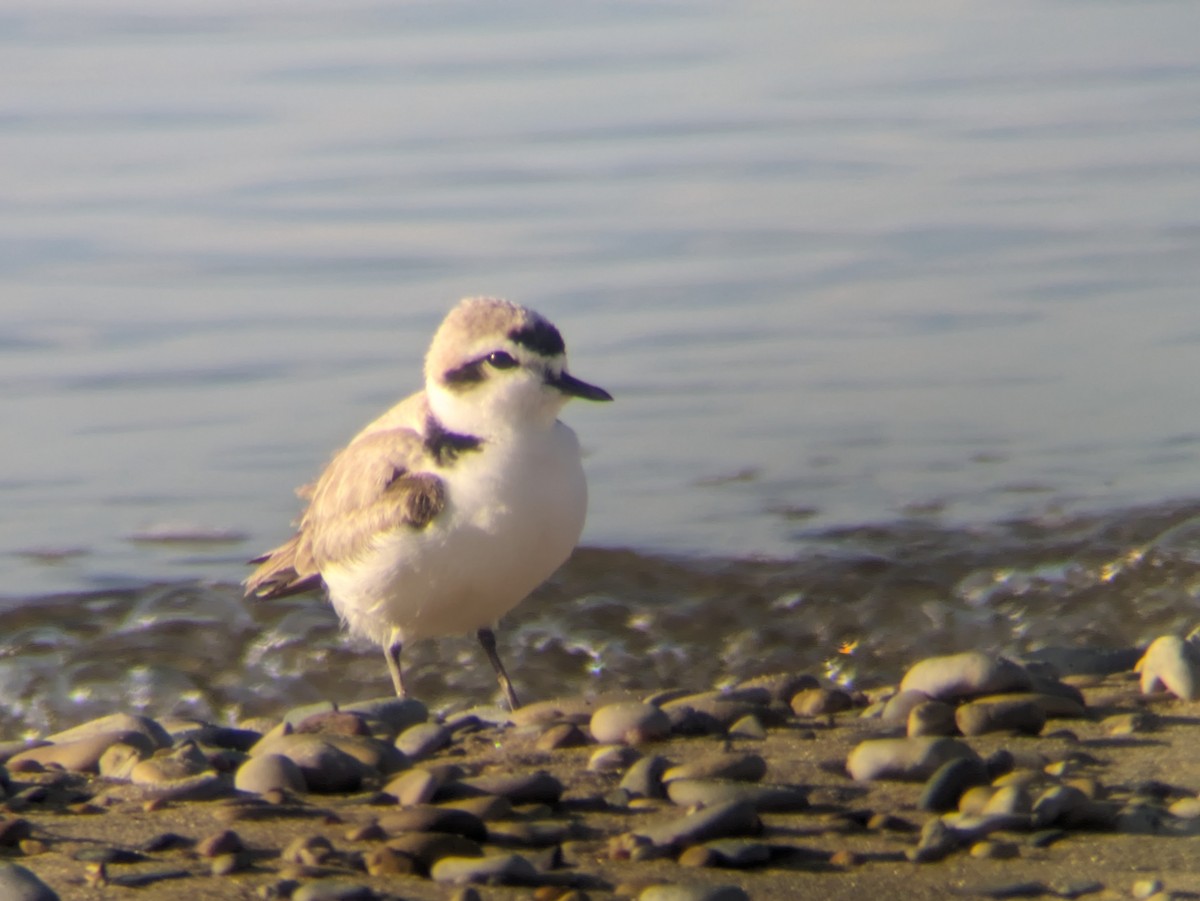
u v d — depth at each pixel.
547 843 6.44
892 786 7.21
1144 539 13.25
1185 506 13.78
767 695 8.85
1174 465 14.61
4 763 7.62
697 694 8.87
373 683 11.36
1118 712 8.34
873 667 11.38
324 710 8.64
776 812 6.86
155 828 6.49
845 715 8.58
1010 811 6.64
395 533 8.68
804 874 6.14
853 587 12.53
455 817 6.41
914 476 14.45
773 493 14.15
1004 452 14.81
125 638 11.86
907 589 12.49
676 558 13.04
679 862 6.23
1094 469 14.55
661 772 7.23
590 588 12.61
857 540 13.33
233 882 5.86
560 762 7.63
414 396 9.53
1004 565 12.83
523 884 5.96
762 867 6.20
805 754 7.71
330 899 5.68
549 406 8.70
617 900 5.83
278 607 12.39
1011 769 7.31
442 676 11.41
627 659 11.56
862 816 6.77
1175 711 8.35
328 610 12.38
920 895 5.92
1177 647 8.81
